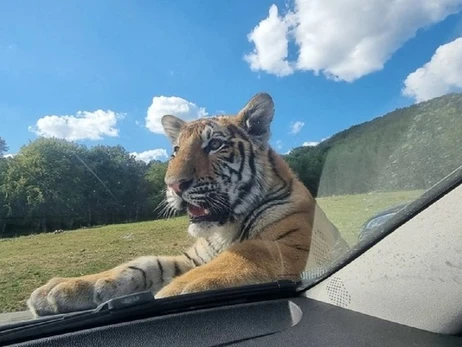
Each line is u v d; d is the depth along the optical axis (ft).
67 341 1.20
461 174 1.19
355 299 1.43
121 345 1.22
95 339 1.22
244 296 1.52
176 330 1.30
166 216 2.18
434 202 1.24
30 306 1.52
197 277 1.98
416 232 1.28
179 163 2.38
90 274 1.72
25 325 1.25
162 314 1.37
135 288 1.86
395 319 1.36
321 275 1.53
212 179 2.42
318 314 1.41
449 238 1.24
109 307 1.32
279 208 2.45
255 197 2.46
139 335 1.26
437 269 1.27
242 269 2.07
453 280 1.25
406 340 1.26
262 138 2.62
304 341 1.26
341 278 1.47
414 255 1.30
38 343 1.18
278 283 1.59
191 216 2.34
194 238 2.30
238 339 1.27
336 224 1.56
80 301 1.63
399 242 1.32
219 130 2.53
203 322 1.34
